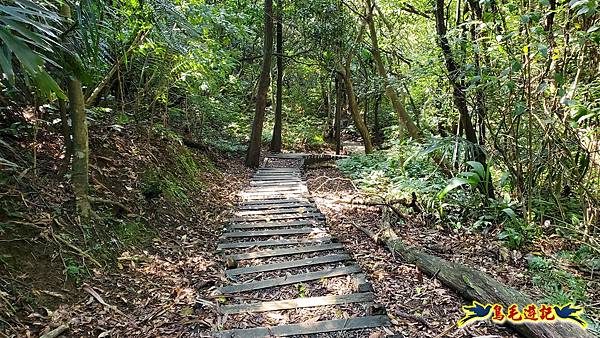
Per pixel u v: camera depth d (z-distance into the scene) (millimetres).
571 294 2824
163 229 4047
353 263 3500
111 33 4145
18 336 2213
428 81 5145
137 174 4535
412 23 8336
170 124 7996
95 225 3344
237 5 8953
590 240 3473
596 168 3676
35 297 2496
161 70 5773
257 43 11977
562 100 3211
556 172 3934
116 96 5945
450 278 3004
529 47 3408
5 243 2650
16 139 3631
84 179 3383
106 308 2639
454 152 4102
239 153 9906
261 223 4664
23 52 1569
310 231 4379
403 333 2424
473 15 4219
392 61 10508
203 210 5086
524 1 3553
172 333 2453
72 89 3217
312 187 7211
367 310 2648
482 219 4215
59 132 4156
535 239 3818
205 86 6746
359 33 9852
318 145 13742
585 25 3338
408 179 5719
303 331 2445
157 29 4477
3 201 2902
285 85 15797
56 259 2814
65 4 2662
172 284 3088
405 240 3971
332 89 15852
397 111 6730
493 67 3891
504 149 4176
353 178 7867
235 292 2982
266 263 3535
